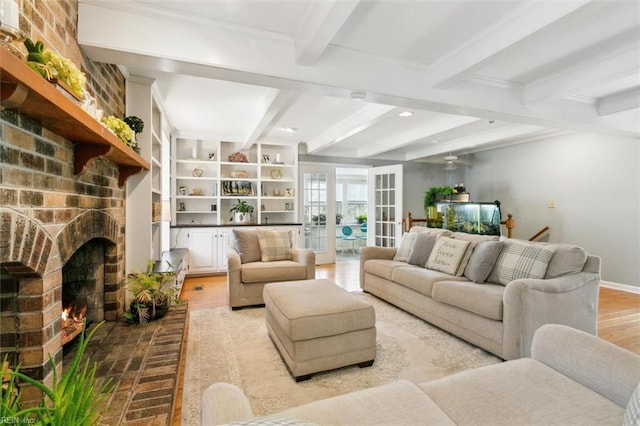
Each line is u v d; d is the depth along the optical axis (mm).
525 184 5914
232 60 2277
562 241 5324
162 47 2100
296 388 1982
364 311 2209
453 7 2047
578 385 1199
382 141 6012
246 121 4664
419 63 2832
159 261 3637
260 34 2342
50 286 1413
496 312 2314
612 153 4723
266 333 2832
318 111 4184
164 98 3678
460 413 1053
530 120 3529
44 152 1378
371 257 4176
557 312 2355
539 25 1978
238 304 3486
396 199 6219
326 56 2551
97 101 2240
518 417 1030
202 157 5688
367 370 2201
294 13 2137
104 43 1970
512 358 2227
